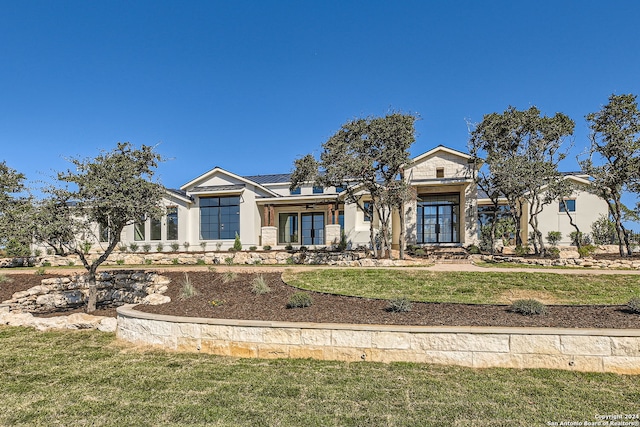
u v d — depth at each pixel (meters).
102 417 5.15
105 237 17.77
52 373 6.92
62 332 9.95
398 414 5.09
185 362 7.34
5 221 11.05
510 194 21.48
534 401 5.44
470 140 22.91
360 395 5.68
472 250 20.41
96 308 13.62
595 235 23.91
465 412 5.13
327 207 26.30
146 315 8.74
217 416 5.11
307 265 17.80
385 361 7.08
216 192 25.09
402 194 17.38
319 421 4.94
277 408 5.31
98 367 7.19
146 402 5.59
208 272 14.78
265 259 20.75
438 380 6.18
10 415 5.25
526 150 21.23
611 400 5.45
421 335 7.02
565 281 11.81
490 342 6.78
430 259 19.03
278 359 7.41
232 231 25.23
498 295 10.70
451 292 11.03
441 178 22.78
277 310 8.98
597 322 7.29
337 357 7.29
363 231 24.00
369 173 17.38
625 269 14.65
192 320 8.10
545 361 6.62
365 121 17.23
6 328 10.45
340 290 11.19
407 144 17.19
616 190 17.27
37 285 14.88
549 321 7.43
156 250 24.36
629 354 6.39
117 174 11.46
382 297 10.23
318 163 18.28
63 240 11.41
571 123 21.06
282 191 29.44
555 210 25.16
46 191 10.86
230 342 7.79
